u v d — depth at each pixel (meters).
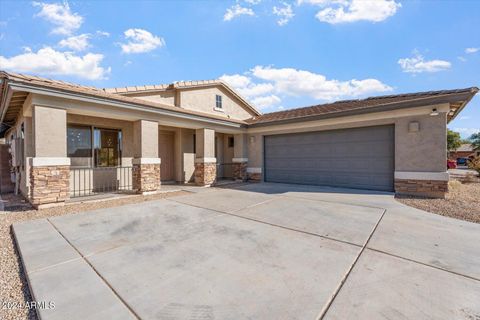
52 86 6.26
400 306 2.26
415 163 7.84
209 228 4.73
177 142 12.73
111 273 2.96
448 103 7.23
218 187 10.64
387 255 3.40
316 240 4.02
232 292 2.52
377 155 8.90
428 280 2.73
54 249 3.71
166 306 2.30
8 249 3.91
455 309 2.22
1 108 7.69
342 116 9.35
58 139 6.63
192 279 2.80
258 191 9.24
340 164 9.86
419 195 7.74
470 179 12.42
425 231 4.41
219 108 15.02
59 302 2.37
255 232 4.47
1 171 10.72
